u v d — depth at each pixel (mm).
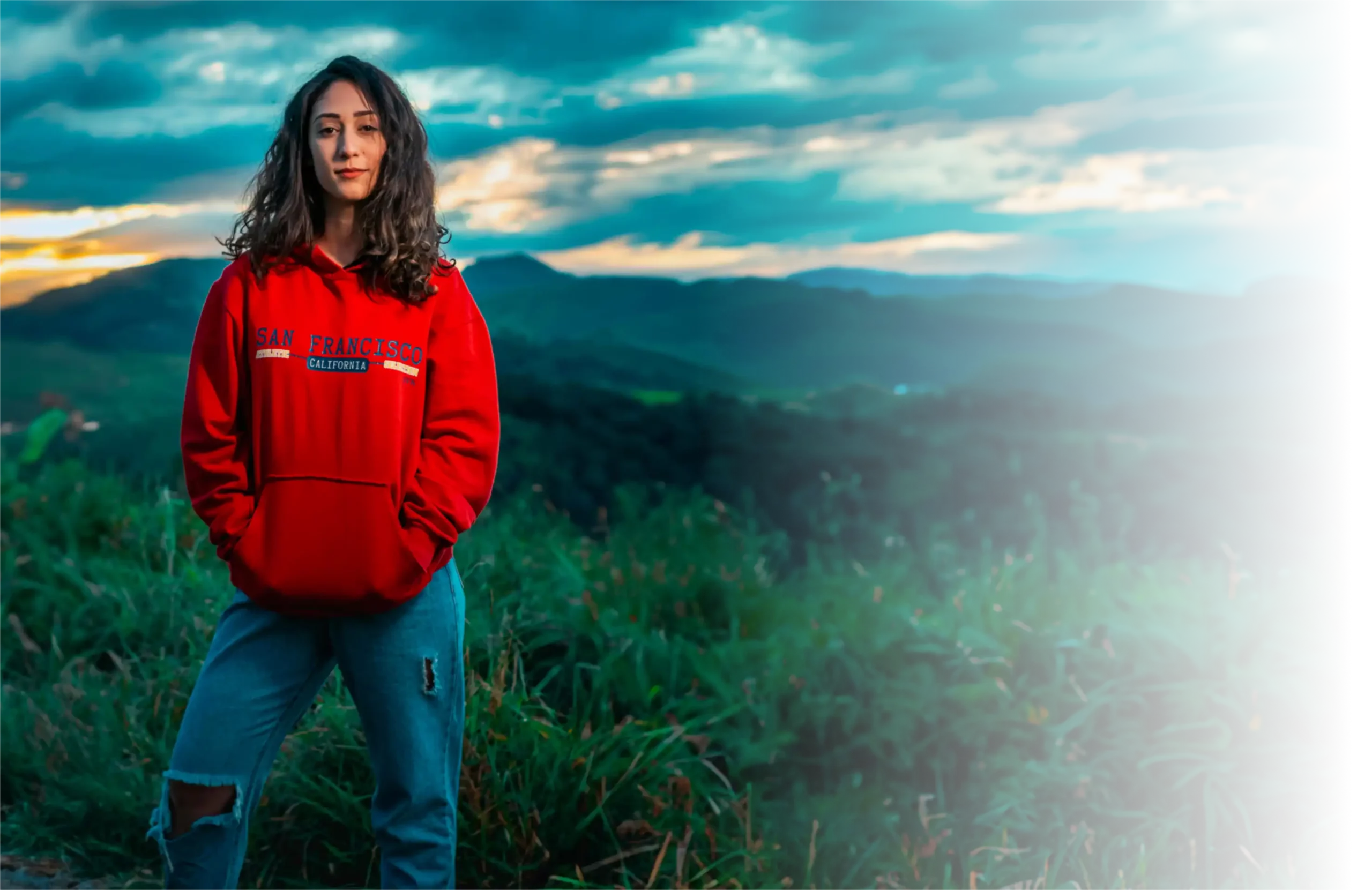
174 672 3725
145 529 5160
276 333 2051
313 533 2027
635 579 5125
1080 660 4055
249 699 2098
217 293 2084
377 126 2068
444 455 2137
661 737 3451
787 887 3018
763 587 5461
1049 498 27328
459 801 2971
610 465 18344
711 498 6797
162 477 5848
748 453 23859
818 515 7844
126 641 4180
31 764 3225
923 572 5816
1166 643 3967
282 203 2082
